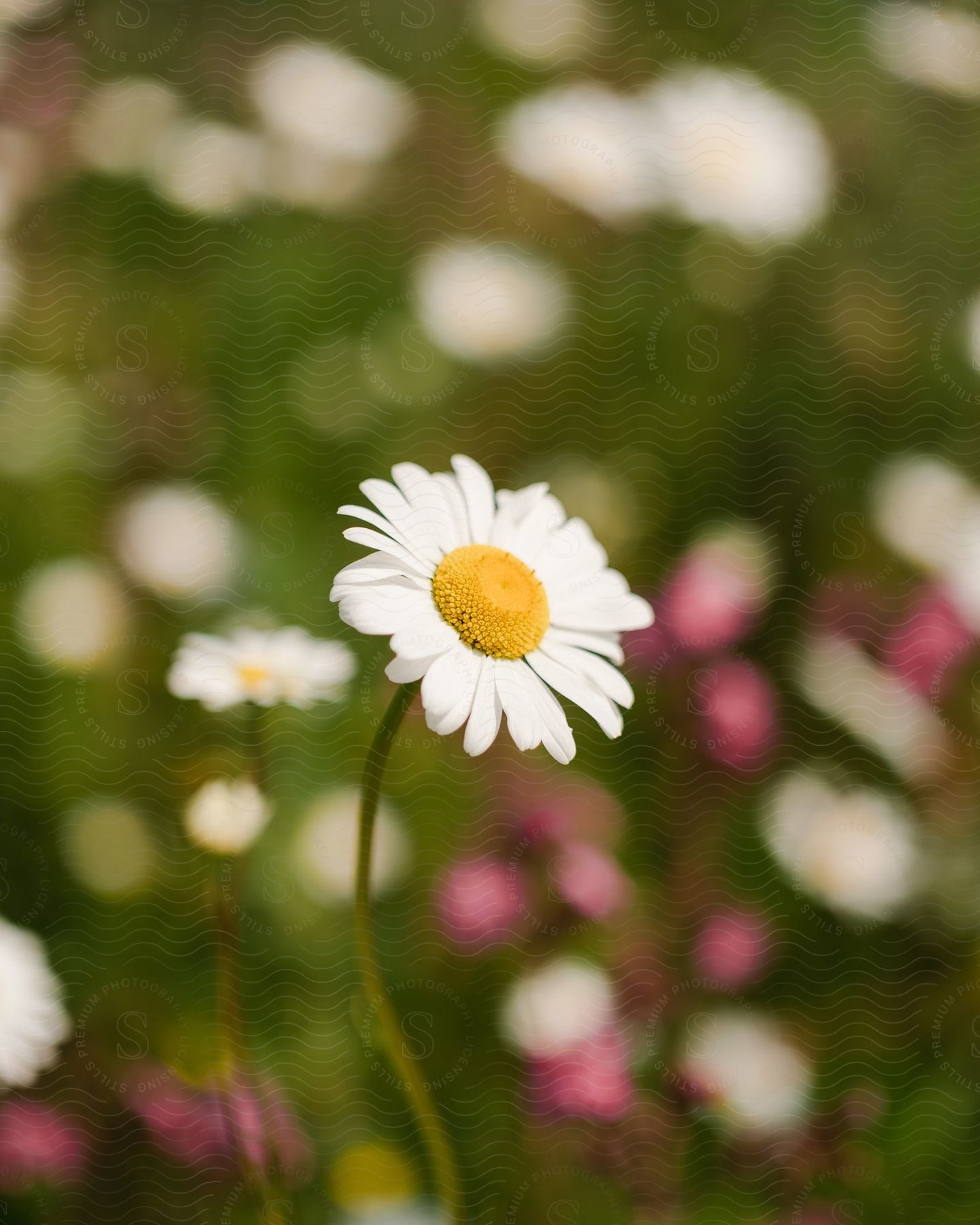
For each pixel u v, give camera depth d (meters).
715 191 0.66
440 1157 0.46
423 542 0.47
